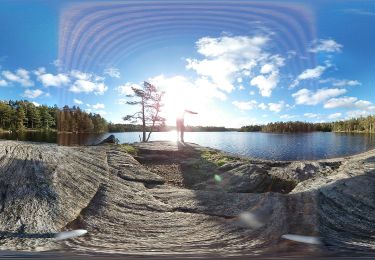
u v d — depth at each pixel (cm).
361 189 623
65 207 508
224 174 845
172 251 355
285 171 854
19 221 446
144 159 1025
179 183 805
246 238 395
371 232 429
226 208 529
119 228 448
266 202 542
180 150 1151
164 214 514
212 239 398
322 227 433
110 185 652
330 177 737
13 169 653
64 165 721
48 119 4450
